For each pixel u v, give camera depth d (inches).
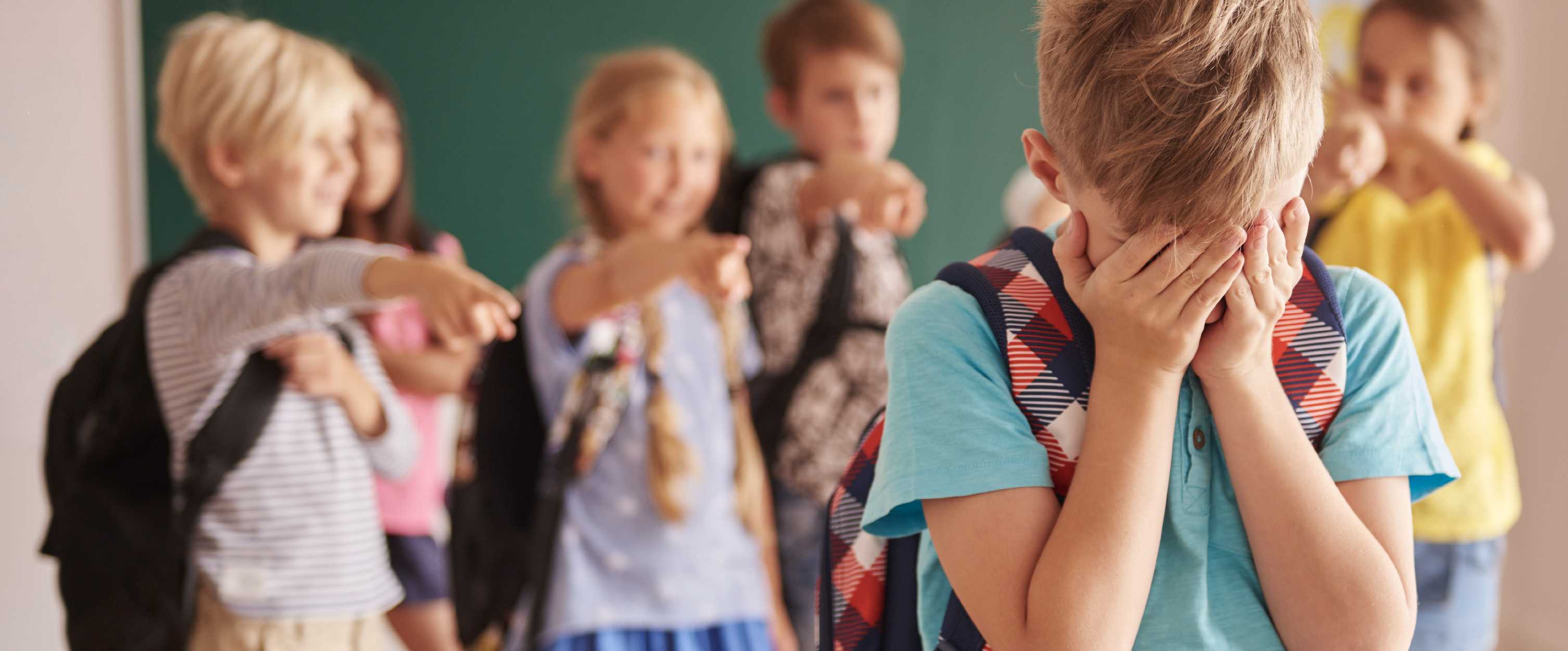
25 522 65.7
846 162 70.7
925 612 27.7
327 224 54.9
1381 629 23.5
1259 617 24.5
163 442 46.0
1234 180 21.8
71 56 72.5
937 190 111.7
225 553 46.1
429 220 101.4
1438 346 58.3
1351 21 73.1
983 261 27.2
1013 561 23.6
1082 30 23.5
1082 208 24.5
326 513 48.9
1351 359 25.8
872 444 30.5
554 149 103.0
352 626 49.4
